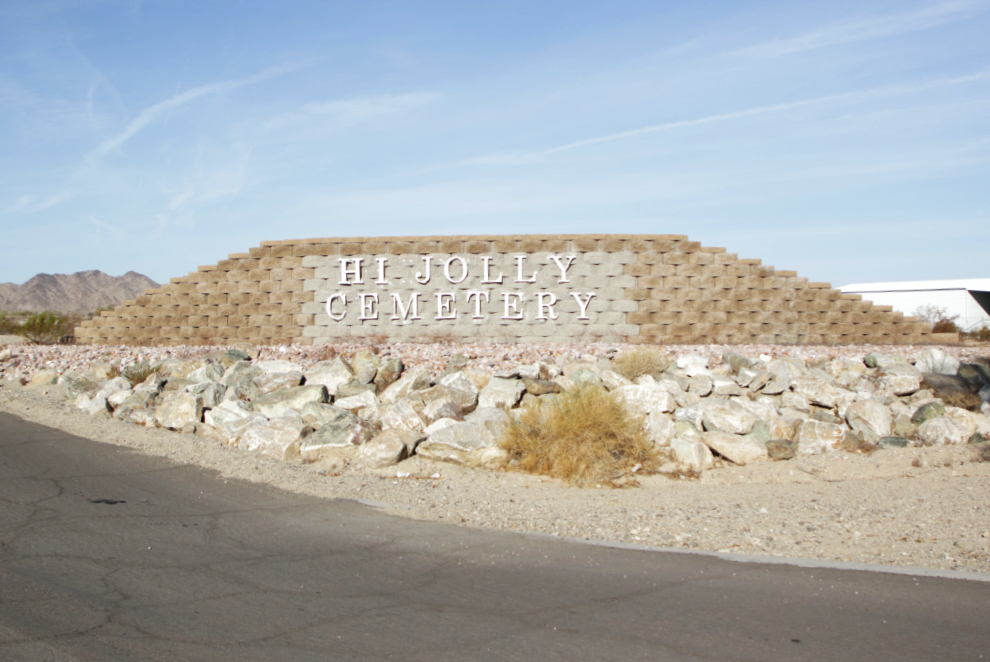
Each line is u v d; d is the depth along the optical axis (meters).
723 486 9.74
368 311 20.27
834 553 6.65
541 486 9.69
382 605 5.30
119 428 11.96
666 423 11.11
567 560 6.46
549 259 20.02
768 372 13.35
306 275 20.47
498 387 12.45
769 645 4.65
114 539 6.78
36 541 6.63
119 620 4.92
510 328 20.00
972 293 43.03
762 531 7.37
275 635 4.71
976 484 8.99
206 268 20.91
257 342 20.64
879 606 5.34
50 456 10.13
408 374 13.15
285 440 10.83
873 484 9.41
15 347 20.48
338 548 6.73
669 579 5.95
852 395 12.69
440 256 20.11
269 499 8.48
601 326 19.95
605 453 10.22
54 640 4.57
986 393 12.65
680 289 19.97
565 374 13.48
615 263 19.98
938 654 4.54
